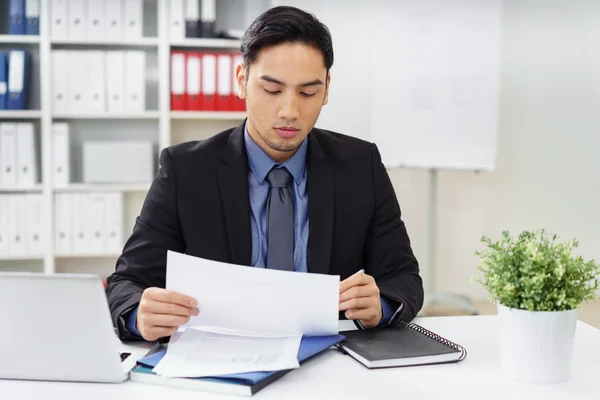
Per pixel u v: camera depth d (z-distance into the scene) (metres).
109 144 3.37
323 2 3.59
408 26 3.31
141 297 1.19
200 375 0.98
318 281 1.09
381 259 1.49
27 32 3.27
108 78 3.32
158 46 3.44
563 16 3.72
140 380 1.01
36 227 3.36
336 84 3.65
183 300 1.10
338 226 1.45
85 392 0.97
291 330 1.12
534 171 3.82
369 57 3.64
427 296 3.49
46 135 3.31
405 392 0.97
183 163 1.43
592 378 1.04
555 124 3.79
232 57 3.36
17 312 0.99
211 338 1.12
